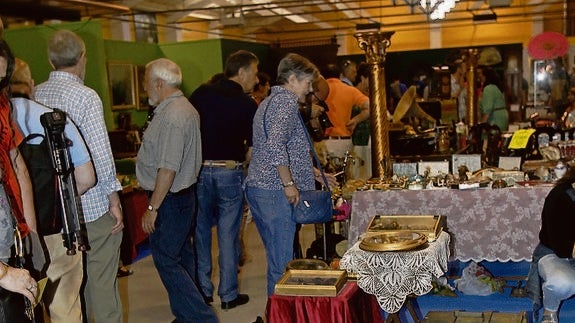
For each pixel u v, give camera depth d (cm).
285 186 317
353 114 626
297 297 263
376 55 454
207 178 378
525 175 388
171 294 327
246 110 378
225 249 390
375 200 374
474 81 691
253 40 1758
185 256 356
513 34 1661
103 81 736
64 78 274
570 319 344
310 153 336
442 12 798
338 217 392
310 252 417
